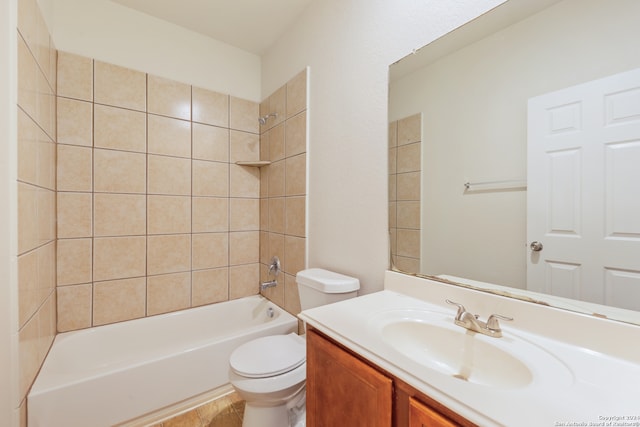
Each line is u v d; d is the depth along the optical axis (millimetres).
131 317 1779
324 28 1564
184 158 1955
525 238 830
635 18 634
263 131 2221
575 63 724
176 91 1918
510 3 849
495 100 890
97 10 1652
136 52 1776
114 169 1709
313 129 1658
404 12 1140
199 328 1971
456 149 997
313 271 1504
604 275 687
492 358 733
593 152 697
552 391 536
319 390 857
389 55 1200
